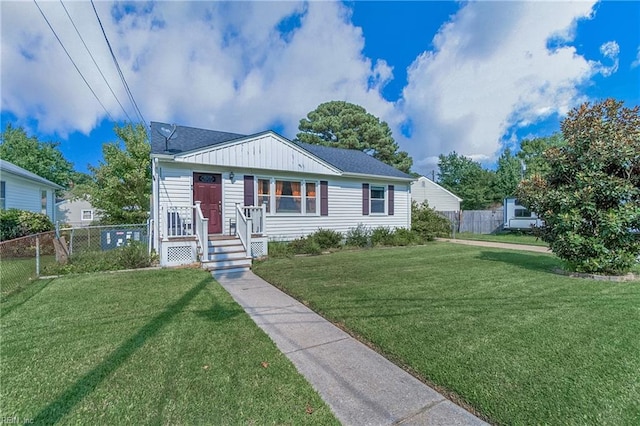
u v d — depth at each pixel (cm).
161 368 257
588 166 613
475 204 3070
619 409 202
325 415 201
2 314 385
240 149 962
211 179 934
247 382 238
